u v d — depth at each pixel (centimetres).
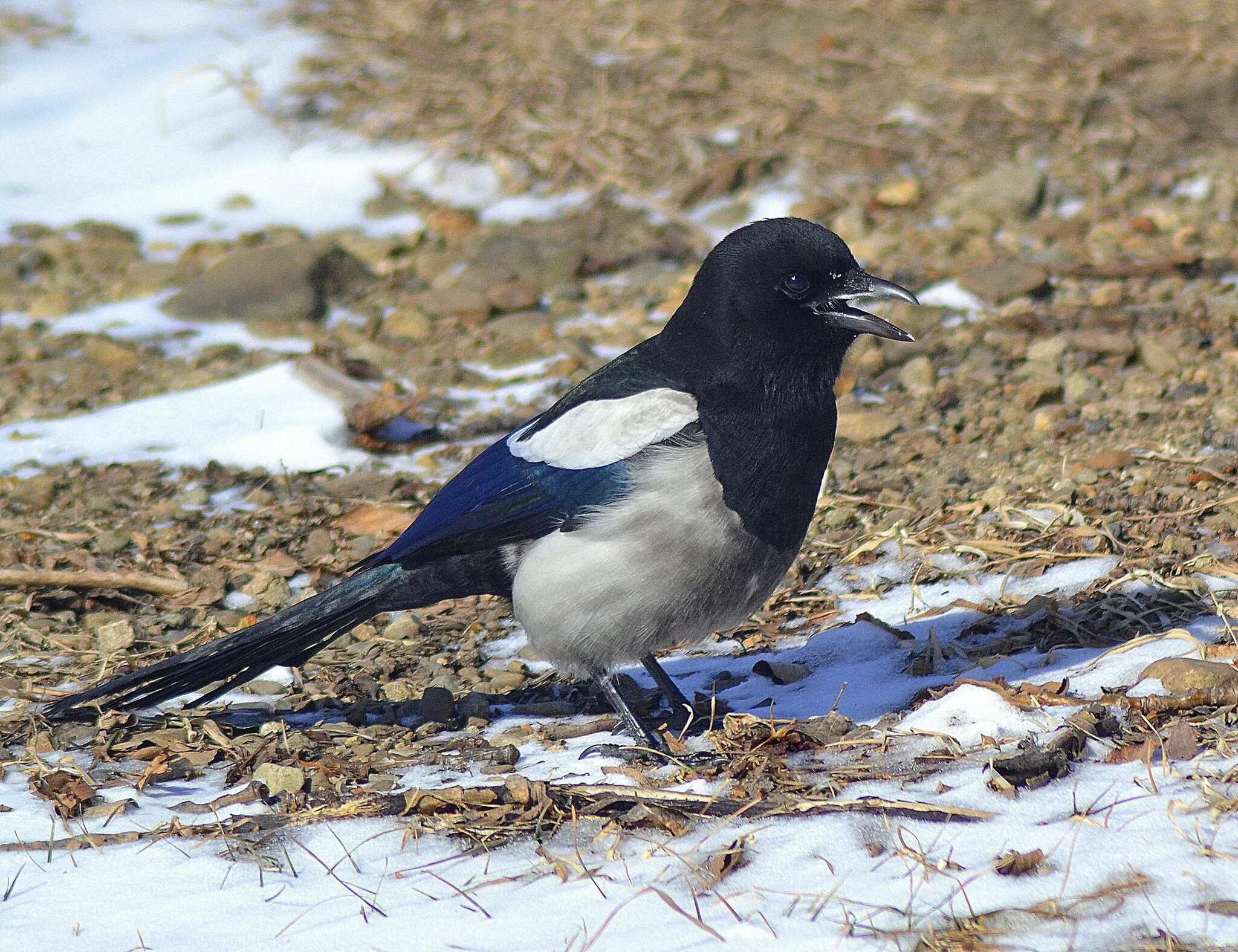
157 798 837
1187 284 1602
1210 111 1958
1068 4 2233
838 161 1906
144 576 1172
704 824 740
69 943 648
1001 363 1466
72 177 2006
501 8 2319
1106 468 1227
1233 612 961
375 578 958
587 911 654
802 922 628
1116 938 592
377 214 1891
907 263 1697
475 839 742
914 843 691
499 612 1155
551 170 1930
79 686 1030
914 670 953
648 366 919
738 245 891
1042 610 1009
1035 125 1956
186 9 2439
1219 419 1286
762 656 1040
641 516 863
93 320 1703
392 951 627
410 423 1446
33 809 816
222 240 1845
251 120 2092
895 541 1170
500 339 1619
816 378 891
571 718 966
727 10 2273
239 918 667
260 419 1474
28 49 2336
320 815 779
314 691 1020
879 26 2216
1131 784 731
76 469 1389
